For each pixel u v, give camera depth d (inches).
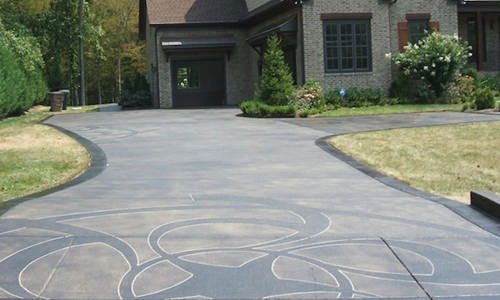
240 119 777.6
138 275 188.7
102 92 2261.3
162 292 174.7
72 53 1433.3
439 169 387.5
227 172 380.2
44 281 184.1
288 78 845.2
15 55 1013.2
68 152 479.5
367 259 203.3
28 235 233.8
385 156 439.2
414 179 354.6
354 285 179.5
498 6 1088.2
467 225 247.6
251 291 175.0
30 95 1054.4
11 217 263.0
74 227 246.1
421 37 1009.5
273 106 817.5
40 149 499.5
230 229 241.9
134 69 2065.7
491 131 561.0
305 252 211.2
